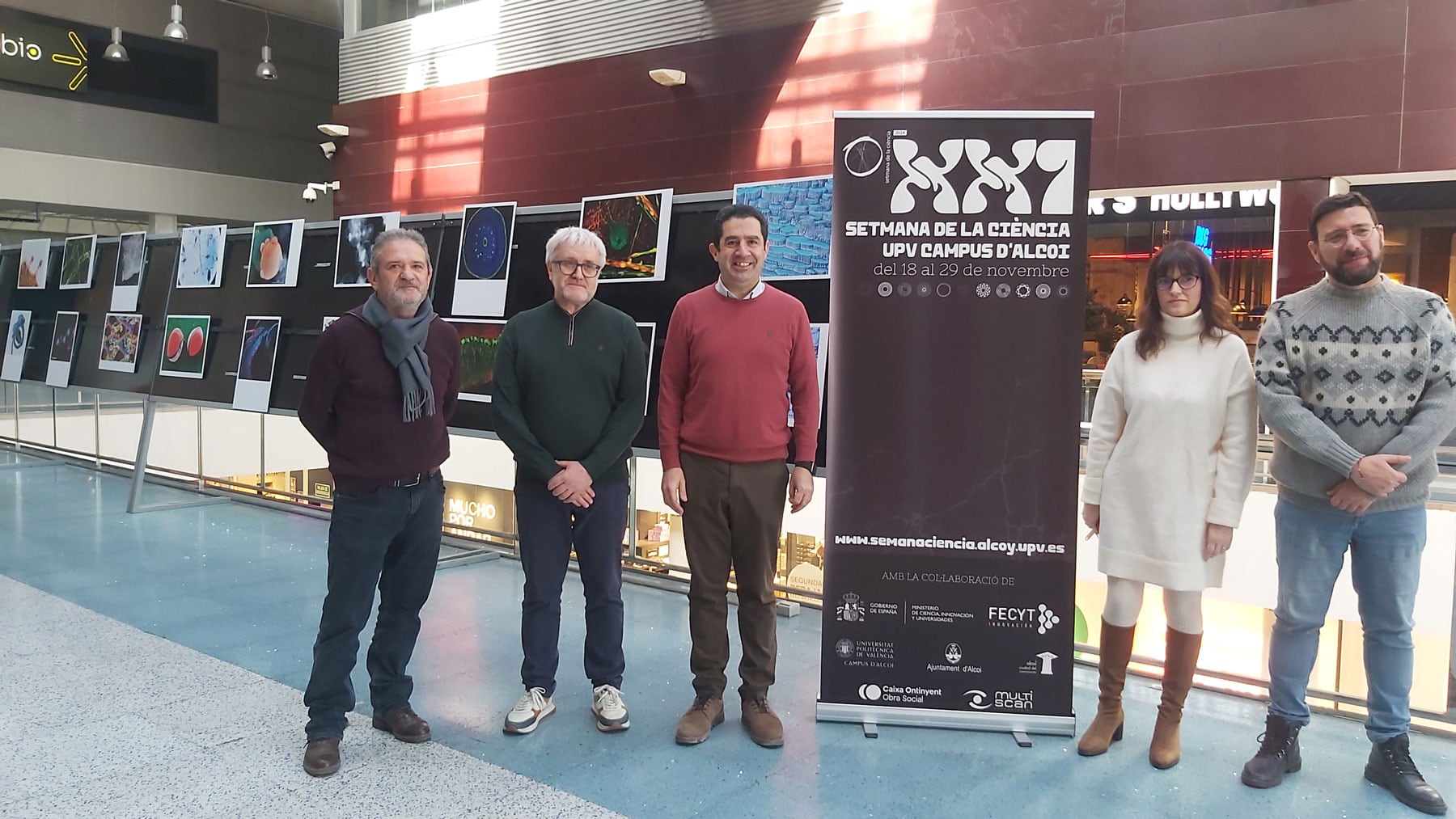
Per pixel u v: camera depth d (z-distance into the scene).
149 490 7.17
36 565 4.83
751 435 2.76
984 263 2.83
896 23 9.61
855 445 2.90
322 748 2.56
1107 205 9.34
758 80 10.67
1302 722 2.56
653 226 4.07
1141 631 6.01
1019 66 8.82
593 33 12.10
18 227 14.27
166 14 15.23
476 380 4.64
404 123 14.15
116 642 3.60
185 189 15.59
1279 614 2.58
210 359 5.92
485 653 3.58
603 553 2.90
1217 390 2.52
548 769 2.60
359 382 2.57
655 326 4.07
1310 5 7.36
